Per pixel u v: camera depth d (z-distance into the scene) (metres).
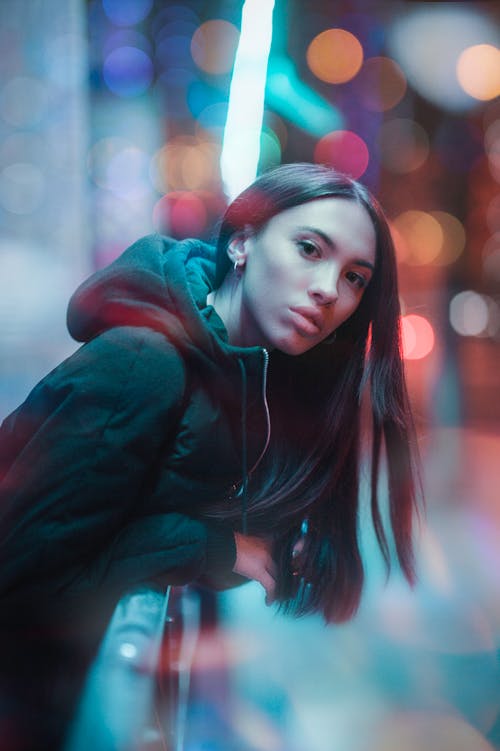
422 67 5.09
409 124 5.38
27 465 1.34
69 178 3.62
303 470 1.66
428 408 5.07
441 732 2.24
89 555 1.39
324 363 1.66
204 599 2.10
